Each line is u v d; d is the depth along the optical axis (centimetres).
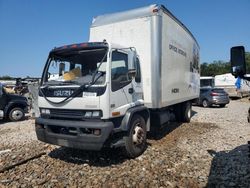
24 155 666
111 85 543
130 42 726
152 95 693
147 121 687
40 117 606
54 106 572
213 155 646
